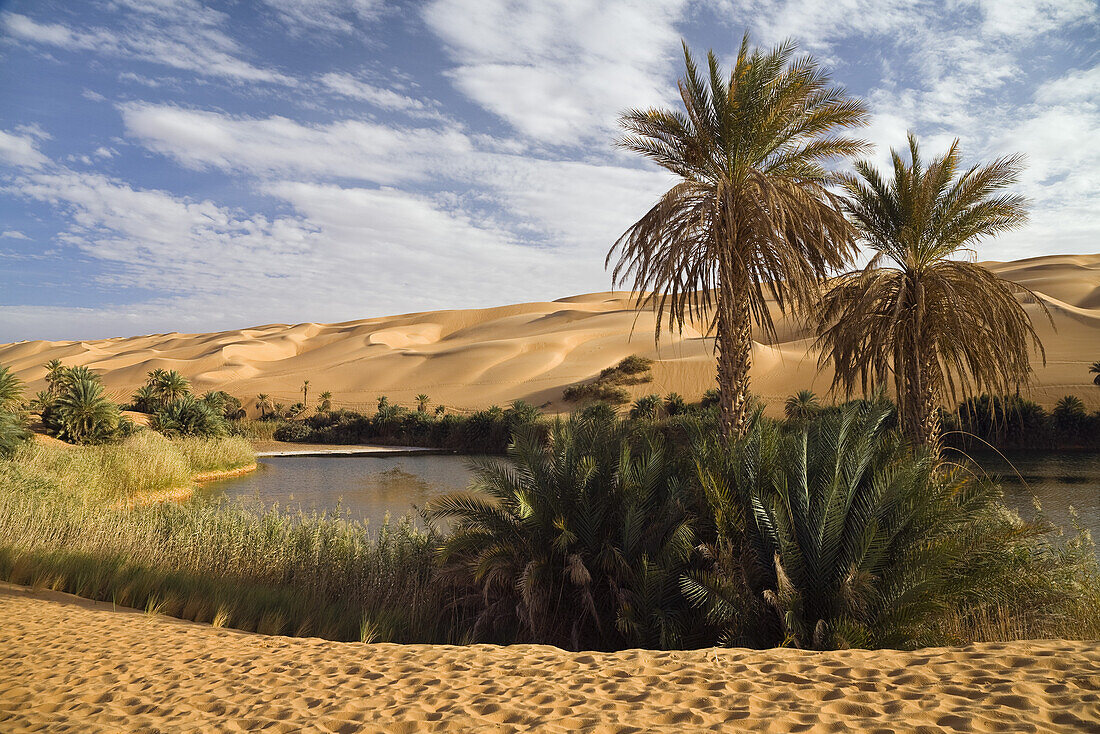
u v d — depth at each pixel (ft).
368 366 383.65
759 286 30.96
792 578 20.48
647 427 30.76
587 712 11.23
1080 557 23.56
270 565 31.86
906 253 33.09
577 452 27.17
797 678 12.20
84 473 67.15
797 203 28.86
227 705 13.11
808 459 24.06
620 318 426.92
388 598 27.91
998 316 30.07
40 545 33.83
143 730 11.83
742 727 9.96
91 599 26.76
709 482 21.90
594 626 24.67
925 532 21.03
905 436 29.22
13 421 79.77
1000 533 20.92
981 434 119.44
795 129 31.32
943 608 18.67
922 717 9.74
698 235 30.09
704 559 22.36
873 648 18.28
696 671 13.25
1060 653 12.22
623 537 23.94
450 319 623.77
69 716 12.84
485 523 26.76
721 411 29.84
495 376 331.98
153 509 46.80
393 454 193.36
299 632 22.63
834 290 33.14
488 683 13.52
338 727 11.39
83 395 117.50
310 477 119.03
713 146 31.09
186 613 24.77
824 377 224.74
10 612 22.53
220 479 114.73
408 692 13.25
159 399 228.02
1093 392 179.83
